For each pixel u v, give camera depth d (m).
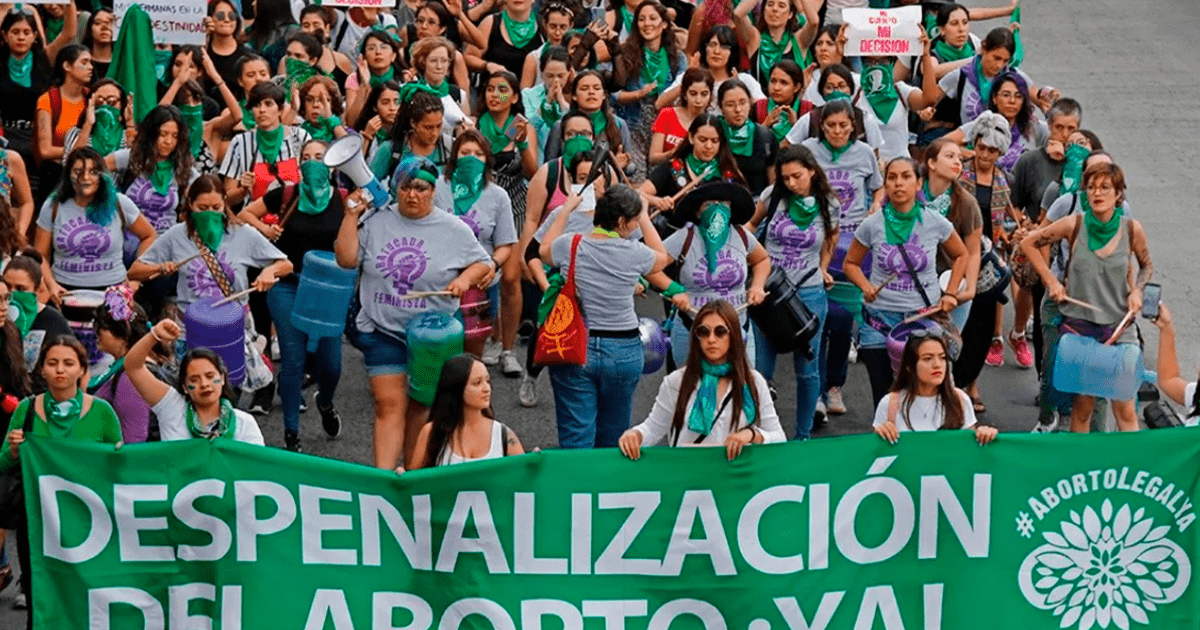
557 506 15.04
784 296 19.88
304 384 23.00
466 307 19.98
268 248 20.58
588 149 21.50
